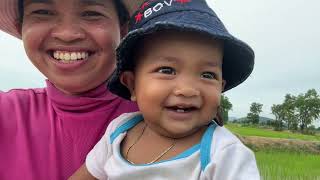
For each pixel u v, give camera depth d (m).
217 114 0.33
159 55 0.30
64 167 0.37
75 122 0.38
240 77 0.34
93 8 0.36
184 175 0.29
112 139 0.34
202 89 0.30
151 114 0.31
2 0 0.39
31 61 0.37
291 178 2.02
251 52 0.32
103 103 0.38
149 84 0.31
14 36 0.44
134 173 0.31
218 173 0.28
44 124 0.38
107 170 0.32
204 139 0.30
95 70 0.36
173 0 0.32
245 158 0.29
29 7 0.36
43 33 0.35
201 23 0.30
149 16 0.32
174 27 0.29
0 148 0.37
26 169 0.36
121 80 0.34
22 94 0.40
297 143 3.73
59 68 0.36
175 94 0.30
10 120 0.38
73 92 0.38
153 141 0.32
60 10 0.35
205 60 0.30
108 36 0.36
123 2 0.38
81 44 0.36
